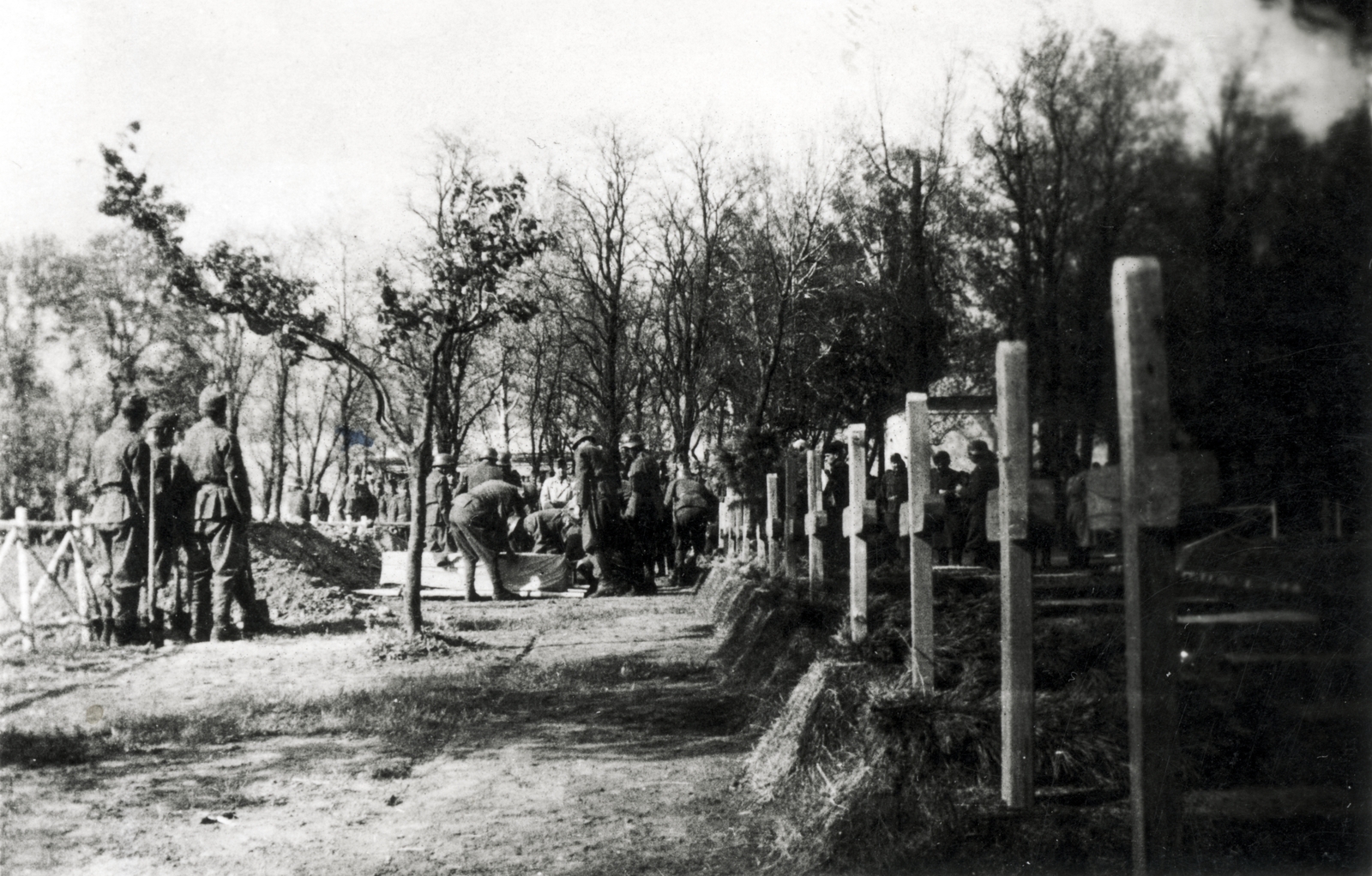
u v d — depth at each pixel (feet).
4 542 41.14
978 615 21.16
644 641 43.39
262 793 21.24
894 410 51.39
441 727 26.99
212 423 45.11
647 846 17.30
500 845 17.72
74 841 18.21
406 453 40.91
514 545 74.54
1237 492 13.24
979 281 26.03
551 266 138.31
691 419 139.85
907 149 36.88
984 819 14.64
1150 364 11.16
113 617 42.57
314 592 54.39
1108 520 11.85
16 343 77.61
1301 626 13.00
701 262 138.62
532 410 161.48
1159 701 11.31
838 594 30.30
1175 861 11.17
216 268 39.11
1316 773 12.45
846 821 15.61
